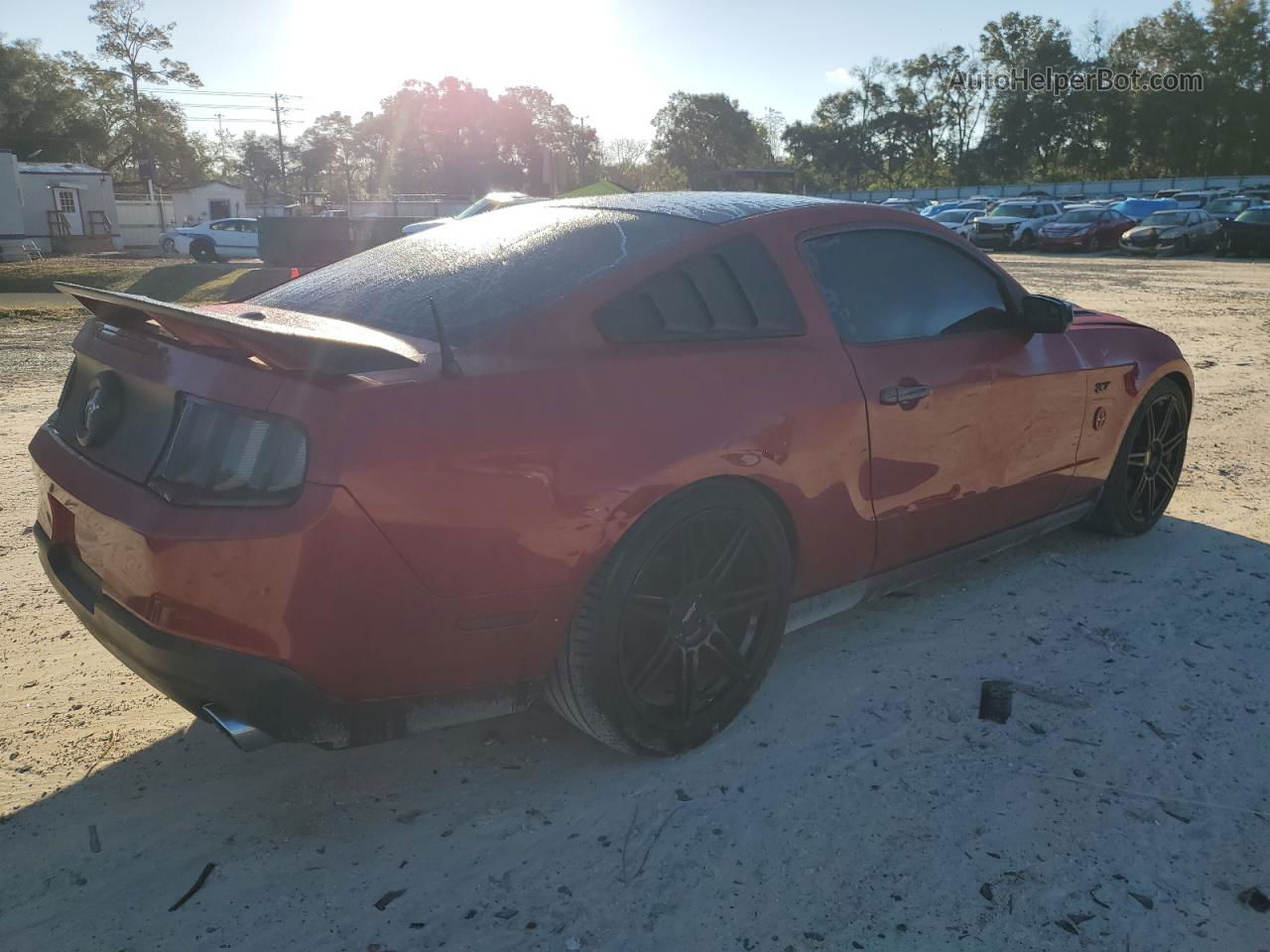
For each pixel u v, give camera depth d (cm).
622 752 257
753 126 11781
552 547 223
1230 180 6581
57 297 1953
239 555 201
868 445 287
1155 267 2469
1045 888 216
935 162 10162
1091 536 437
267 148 11750
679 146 11675
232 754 272
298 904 213
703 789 252
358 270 299
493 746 276
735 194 320
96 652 330
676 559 249
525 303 244
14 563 407
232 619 204
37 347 1048
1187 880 219
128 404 238
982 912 209
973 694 300
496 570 217
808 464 270
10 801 248
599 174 8731
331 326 248
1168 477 435
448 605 215
